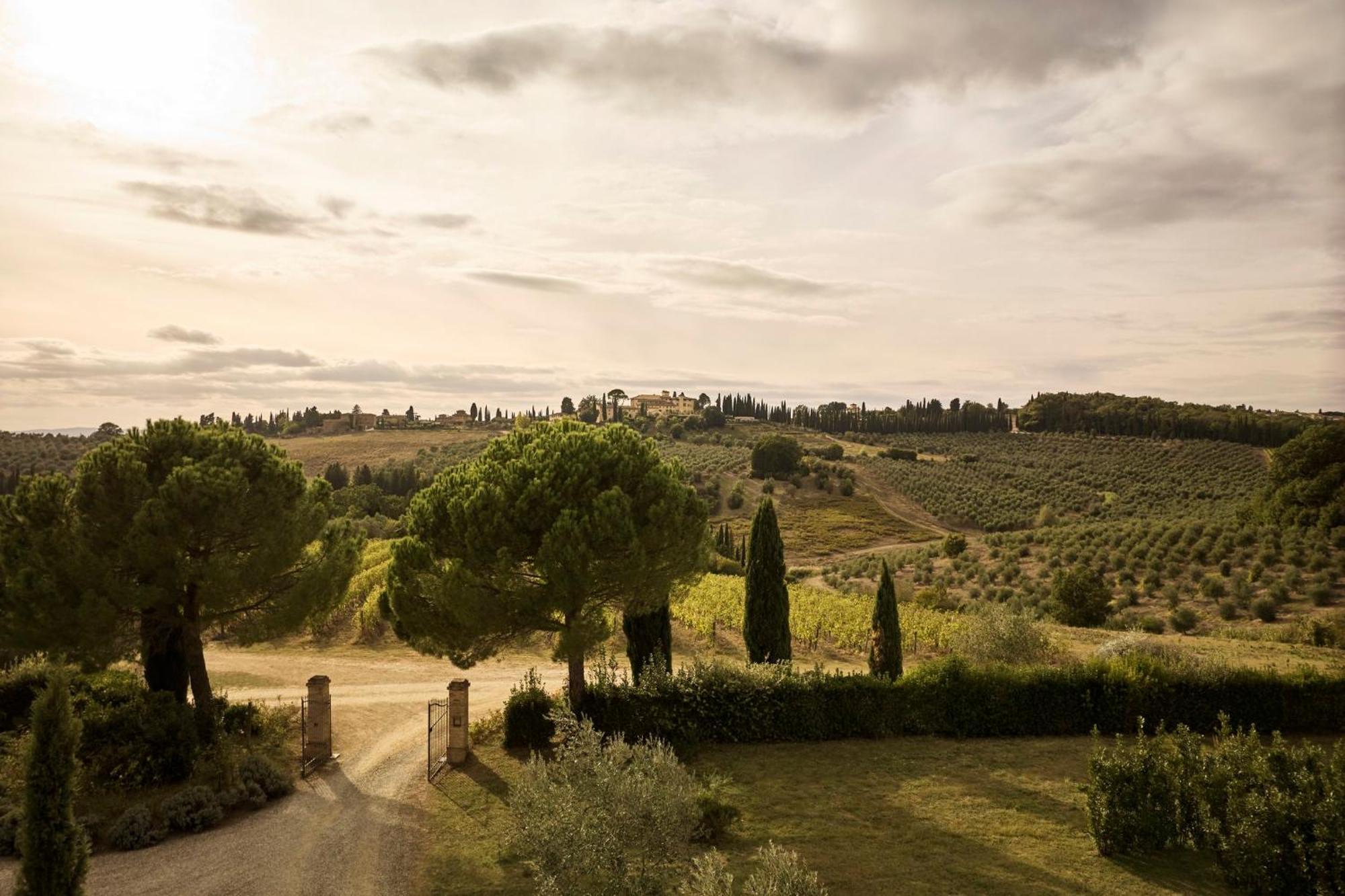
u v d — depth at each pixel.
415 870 14.48
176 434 21.09
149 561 19.02
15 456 136.62
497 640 20.88
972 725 21.44
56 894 10.67
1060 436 163.75
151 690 21.86
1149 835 13.89
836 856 14.11
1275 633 37.88
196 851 15.48
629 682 23.44
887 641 26.77
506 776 19.03
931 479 129.12
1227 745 14.66
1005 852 14.23
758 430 183.00
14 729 20.61
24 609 18.03
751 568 26.06
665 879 11.00
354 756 21.61
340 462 150.50
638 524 19.98
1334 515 55.22
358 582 43.84
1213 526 61.28
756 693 21.27
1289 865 12.12
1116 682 21.67
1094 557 60.78
